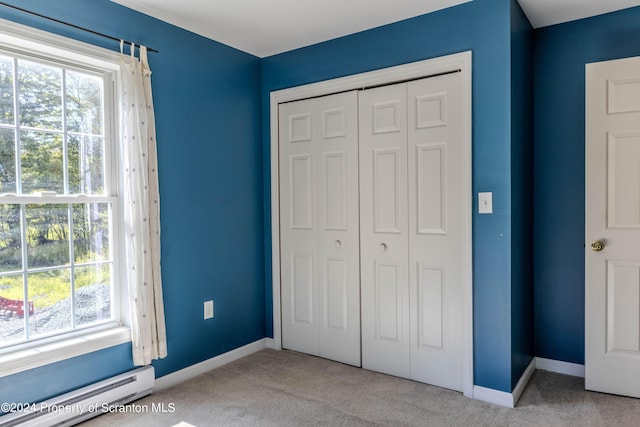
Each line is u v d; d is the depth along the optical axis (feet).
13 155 6.82
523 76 8.69
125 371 8.05
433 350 8.85
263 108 11.30
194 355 9.46
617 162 8.20
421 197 8.94
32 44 6.80
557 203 9.50
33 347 6.92
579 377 9.25
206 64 9.75
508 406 7.88
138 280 7.91
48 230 7.25
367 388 8.75
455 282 8.55
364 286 9.81
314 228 10.61
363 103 9.70
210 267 9.87
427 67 8.66
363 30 9.48
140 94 8.02
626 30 8.68
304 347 10.91
